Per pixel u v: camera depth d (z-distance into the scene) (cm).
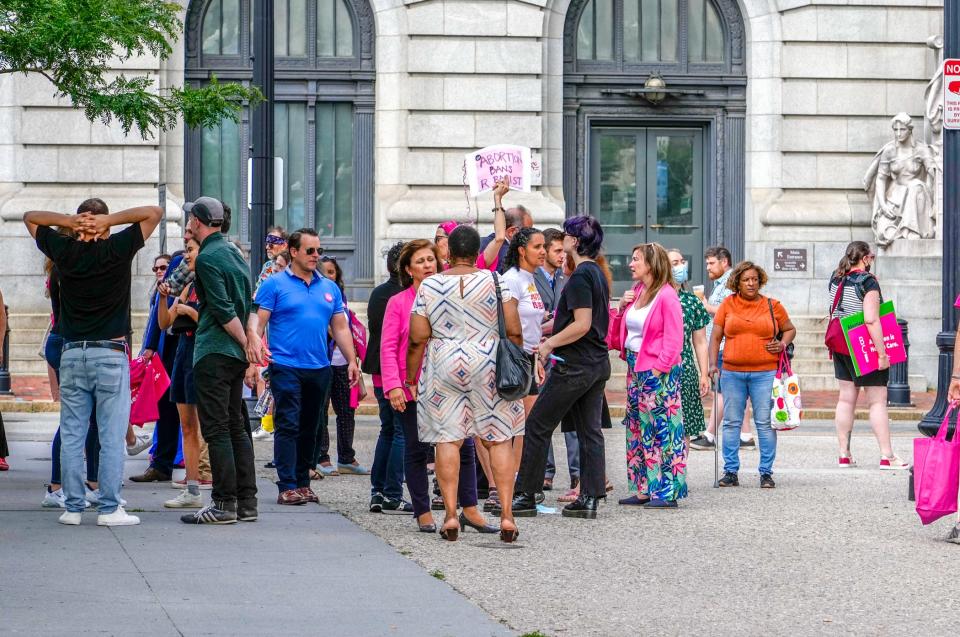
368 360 1277
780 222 2939
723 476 1498
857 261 1659
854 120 2964
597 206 3017
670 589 917
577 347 1214
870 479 1551
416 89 2884
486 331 1080
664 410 1300
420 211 2862
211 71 2897
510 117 2897
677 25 3000
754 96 2981
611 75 2986
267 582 909
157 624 780
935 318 2812
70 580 898
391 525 1173
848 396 1677
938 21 2967
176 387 1236
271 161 2023
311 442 1305
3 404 2269
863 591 920
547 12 2917
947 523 1218
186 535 1087
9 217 2756
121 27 1822
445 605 848
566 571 975
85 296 1099
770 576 968
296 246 1270
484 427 1078
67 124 2781
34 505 1236
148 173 2806
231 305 1125
